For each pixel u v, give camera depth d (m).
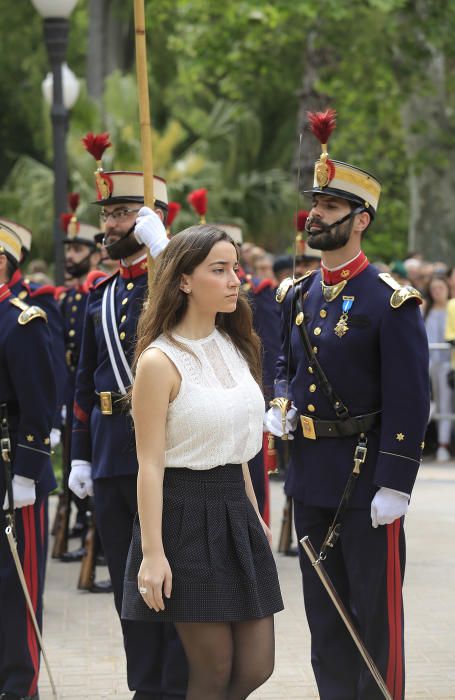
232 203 57.34
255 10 36.62
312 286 10.93
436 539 19.16
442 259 43.66
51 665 13.12
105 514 11.21
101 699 11.99
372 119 48.19
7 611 11.27
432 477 25.14
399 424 10.10
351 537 10.38
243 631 8.59
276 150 65.12
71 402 17.98
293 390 10.81
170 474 8.55
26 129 73.56
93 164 48.09
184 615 8.32
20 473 11.12
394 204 58.16
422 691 12.12
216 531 8.49
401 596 10.43
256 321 19.16
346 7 36.38
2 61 72.44
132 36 66.56
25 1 71.75
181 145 61.66
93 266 18.48
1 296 11.37
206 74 53.00
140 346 8.78
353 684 10.67
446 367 27.31
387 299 10.32
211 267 8.70
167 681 10.77
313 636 10.79
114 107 53.34
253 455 8.87
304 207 40.97
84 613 15.31
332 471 10.44
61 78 25.89
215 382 8.67
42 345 11.18
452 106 51.22
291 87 46.97
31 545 11.34
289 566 17.58
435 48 39.75
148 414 8.45
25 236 14.16
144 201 11.03
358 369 10.38
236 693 8.57
